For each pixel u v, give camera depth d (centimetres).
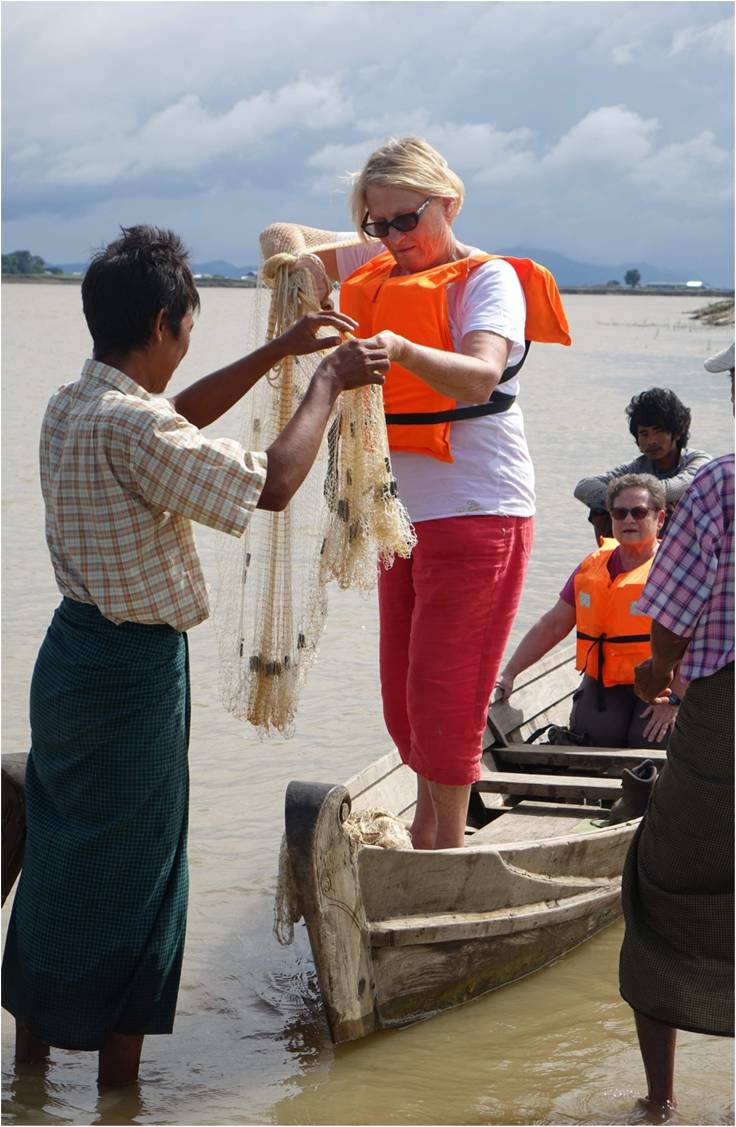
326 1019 393
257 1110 358
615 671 569
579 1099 363
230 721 686
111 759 346
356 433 391
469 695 442
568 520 1210
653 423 671
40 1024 359
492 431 436
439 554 436
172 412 338
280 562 401
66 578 348
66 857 352
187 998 427
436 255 436
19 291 12731
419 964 407
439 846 454
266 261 420
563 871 457
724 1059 387
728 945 344
